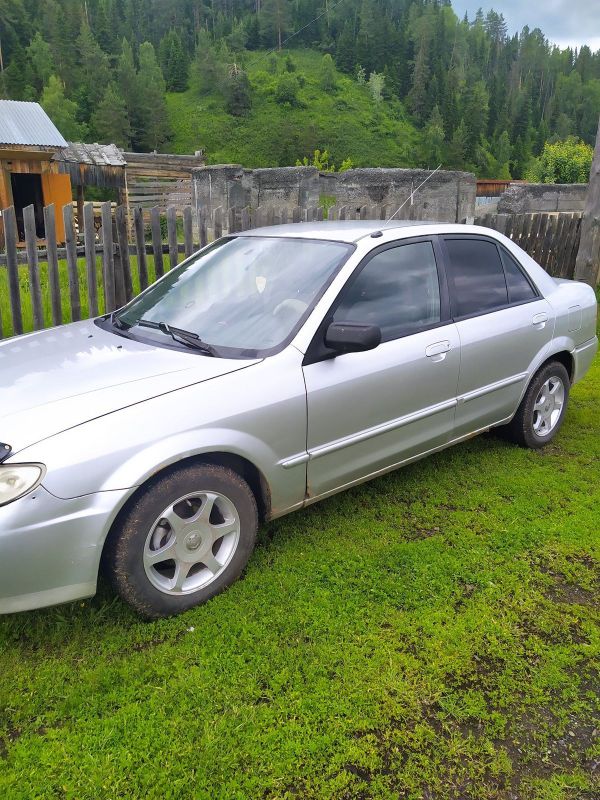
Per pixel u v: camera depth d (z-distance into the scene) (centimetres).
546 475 426
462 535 352
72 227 538
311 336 311
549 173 1964
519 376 429
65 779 207
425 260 379
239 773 209
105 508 245
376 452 347
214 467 279
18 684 245
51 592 244
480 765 215
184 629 274
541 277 459
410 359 348
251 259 369
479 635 274
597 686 250
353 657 259
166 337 332
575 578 316
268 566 320
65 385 273
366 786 206
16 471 234
